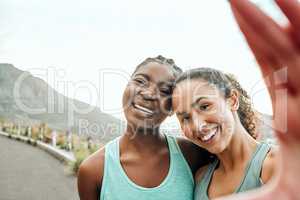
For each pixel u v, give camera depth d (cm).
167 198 106
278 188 16
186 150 114
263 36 15
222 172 103
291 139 16
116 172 110
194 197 109
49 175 295
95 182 113
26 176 297
